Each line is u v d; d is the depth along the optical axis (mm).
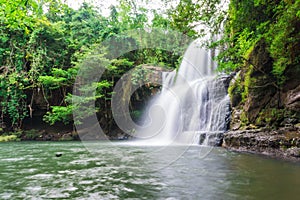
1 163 6316
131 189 3764
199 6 8711
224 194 3477
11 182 4293
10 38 16547
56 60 17234
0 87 16344
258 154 7156
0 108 16688
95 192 3656
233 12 8469
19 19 8195
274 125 7777
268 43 8125
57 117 15578
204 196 3402
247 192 3562
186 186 3891
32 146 11188
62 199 3375
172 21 8711
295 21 6945
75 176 4676
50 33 16953
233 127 9609
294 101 7379
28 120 17375
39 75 16641
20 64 16594
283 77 7816
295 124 7215
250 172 4836
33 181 4344
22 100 16781
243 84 9773
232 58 8859
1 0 7133
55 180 4398
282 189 3689
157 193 3564
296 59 7402
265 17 7961
